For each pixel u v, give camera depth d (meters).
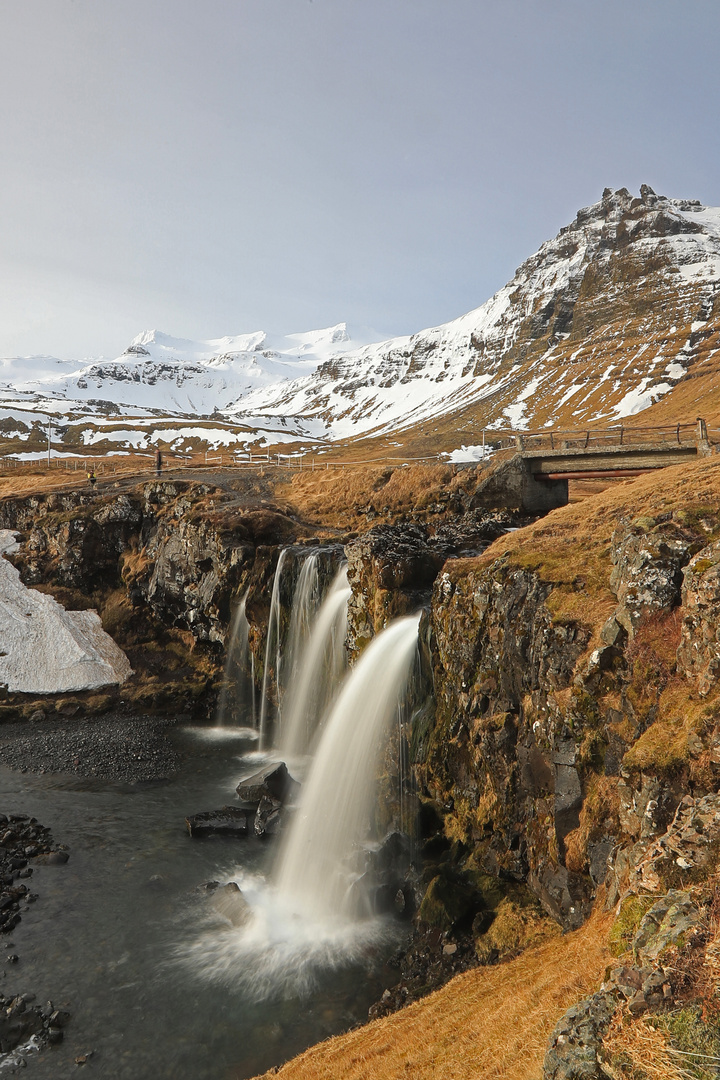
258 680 43.19
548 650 18.47
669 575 15.95
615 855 14.03
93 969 18.75
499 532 39.50
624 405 188.75
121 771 34.53
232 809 28.47
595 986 10.61
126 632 53.75
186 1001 17.39
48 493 62.88
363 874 21.44
